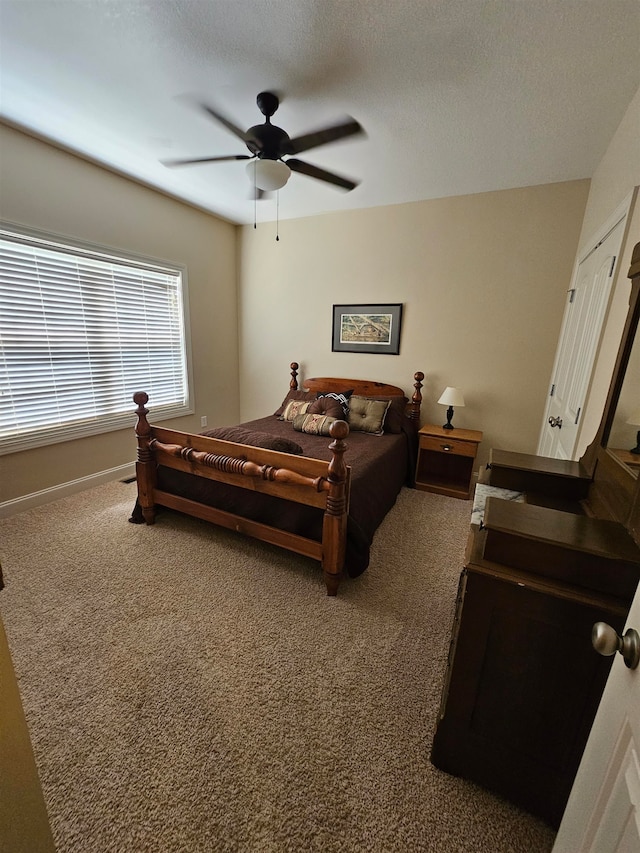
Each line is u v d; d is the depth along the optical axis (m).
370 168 2.71
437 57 1.64
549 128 2.13
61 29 1.54
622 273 1.70
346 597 1.91
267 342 4.39
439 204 3.26
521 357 3.19
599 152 2.36
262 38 1.57
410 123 2.14
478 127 2.16
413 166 2.66
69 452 2.99
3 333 2.49
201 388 4.16
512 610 0.94
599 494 1.39
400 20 1.46
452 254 3.29
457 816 1.02
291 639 1.62
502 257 3.11
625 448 1.26
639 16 1.38
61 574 2.02
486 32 1.50
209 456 2.15
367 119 2.11
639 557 0.85
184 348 3.89
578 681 0.91
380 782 1.10
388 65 1.70
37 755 1.14
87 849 0.93
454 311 3.37
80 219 2.77
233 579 2.02
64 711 1.28
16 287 2.52
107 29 1.53
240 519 2.16
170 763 1.13
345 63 1.69
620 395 1.39
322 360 4.10
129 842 0.95
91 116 2.17
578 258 2.74
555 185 2.85
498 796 1.07
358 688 1.40
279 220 4.02
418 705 1.34
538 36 1.50
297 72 1.76
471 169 2.69
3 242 2.41
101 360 3.14
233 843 0.95
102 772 1.10
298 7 1.42
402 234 3.45
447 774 1.12
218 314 4.24
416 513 2.93
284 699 1.35
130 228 3.14
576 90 1.81
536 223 2.96
